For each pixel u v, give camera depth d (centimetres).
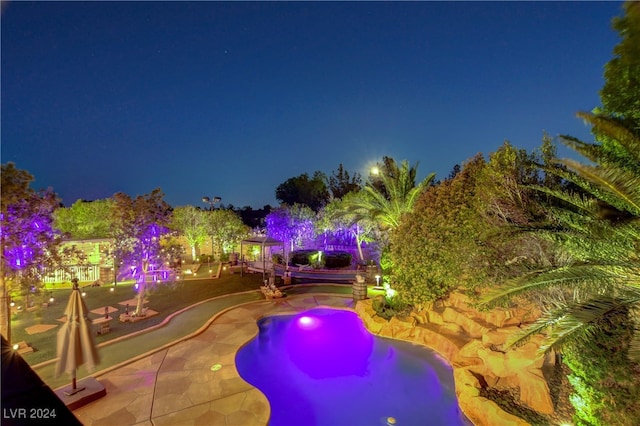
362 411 902
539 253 896
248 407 836
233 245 3231
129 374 988
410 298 1284
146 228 1542
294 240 3447
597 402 652
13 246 925
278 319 1551
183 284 2186
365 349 1247
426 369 1082
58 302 1717
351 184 5191
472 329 1145
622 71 506
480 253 991
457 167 3722
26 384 179
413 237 1246
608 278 586
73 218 2755
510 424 735
